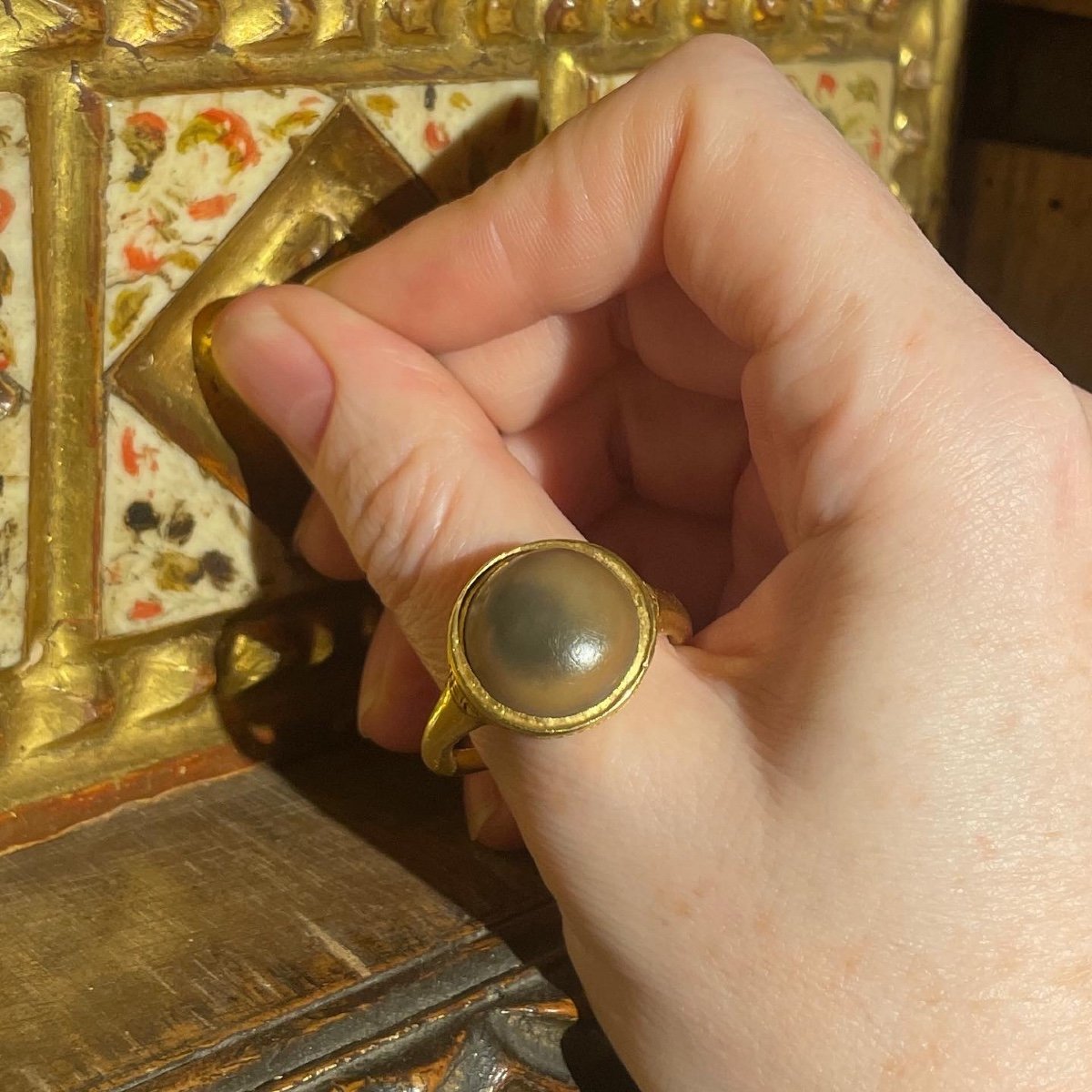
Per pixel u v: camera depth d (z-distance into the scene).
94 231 0.24
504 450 0.23
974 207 0.33
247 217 0.25
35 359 0.24
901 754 0.21
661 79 0.23
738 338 0.23
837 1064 0.21
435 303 0.24
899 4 0.30
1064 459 0.22
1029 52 0.32
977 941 0.21
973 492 0.22
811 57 0.29
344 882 0.25
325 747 0.27
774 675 0.22
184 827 0.26
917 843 0.21
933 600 0.21
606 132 0.23
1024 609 0.21
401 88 0.25
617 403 0.27
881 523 0.22
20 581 0.24
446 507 0.23
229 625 0.26
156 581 0.25
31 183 0.23
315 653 0.27
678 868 0.22
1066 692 0.21
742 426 0.27
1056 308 0.32
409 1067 0.23
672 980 0.22
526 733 0.21
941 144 0.31
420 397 0.23
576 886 0.22
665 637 0.23
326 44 0.25
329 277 0.25
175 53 0.24
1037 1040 0.21
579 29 0.27
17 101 0.23
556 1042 0.24
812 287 0.22
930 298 0.22
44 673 0.25
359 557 0.23
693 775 0.22
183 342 0.25
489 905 0.25
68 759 0.25
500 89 0.26
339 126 0.25
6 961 0.23
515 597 0.21
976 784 0.21
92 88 0.23
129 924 0.24
